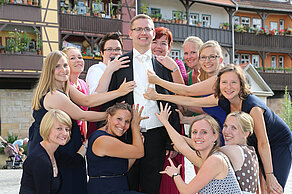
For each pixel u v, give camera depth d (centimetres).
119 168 303
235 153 259
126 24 1944
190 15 2292
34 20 1709
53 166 290
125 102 335
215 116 339
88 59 1809
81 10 1872
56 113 283
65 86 317
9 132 1767
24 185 277
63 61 304
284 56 2606
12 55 1636
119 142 300
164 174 363
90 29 1838
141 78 334
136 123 315
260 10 2448
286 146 316
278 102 2453
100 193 297
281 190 299
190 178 714
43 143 287
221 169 247
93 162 301
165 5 2202
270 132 310
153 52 414
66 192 302
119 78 337
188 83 418
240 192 247
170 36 421
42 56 1705
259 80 1411
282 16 2647
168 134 344
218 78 304
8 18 1655
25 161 278
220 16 2391
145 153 334
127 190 306
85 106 328
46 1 1739
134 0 1970
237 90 292
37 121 304
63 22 1775
